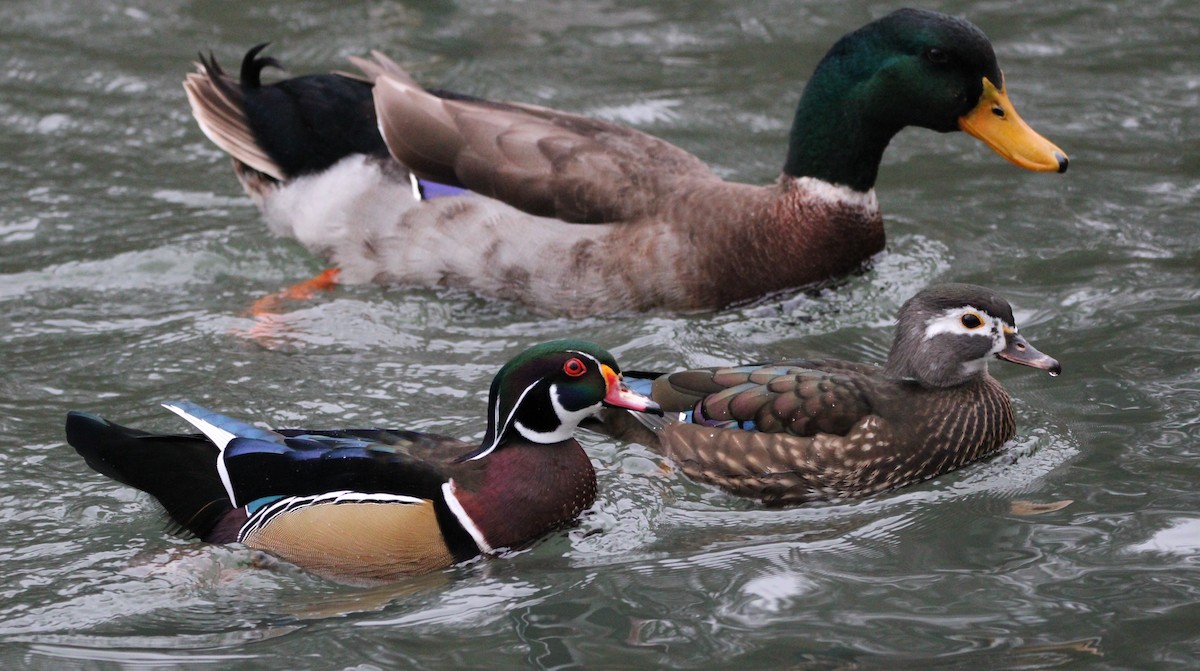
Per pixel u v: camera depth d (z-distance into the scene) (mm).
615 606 9383
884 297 14109
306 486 9812
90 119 17906
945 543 10148
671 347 12992
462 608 9383
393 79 14500
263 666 8734
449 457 10219
